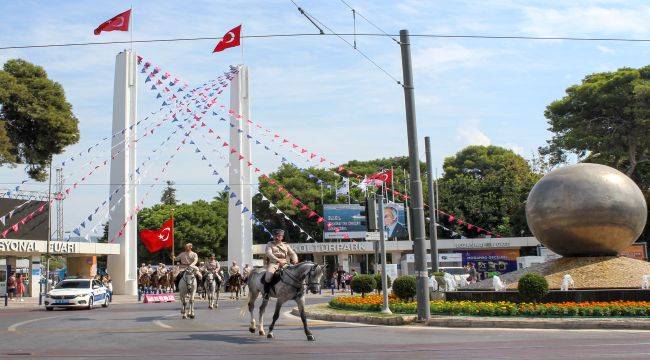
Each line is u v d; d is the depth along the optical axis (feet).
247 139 180.75
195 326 66.85
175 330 62.28
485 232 236.84
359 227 222.28
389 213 213.25
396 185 250.16
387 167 288.51
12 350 47.06
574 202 75.36
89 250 160.56
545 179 79.30
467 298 75.05
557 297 68.74
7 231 144.36
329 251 212.64
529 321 59.57
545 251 173.17
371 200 72.74
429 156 109.81
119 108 170.71
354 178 258.37
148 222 269.23
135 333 59.47
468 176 254.68
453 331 57.72
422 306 65.31
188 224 261.24
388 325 65.51
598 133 186.50
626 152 185.68
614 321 57.11
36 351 46.29
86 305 104.47
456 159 290.97
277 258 56.39
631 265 77.20
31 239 162.50
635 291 67.10
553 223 77.05
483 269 204.44
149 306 113.19
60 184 173.99
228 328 64.23
